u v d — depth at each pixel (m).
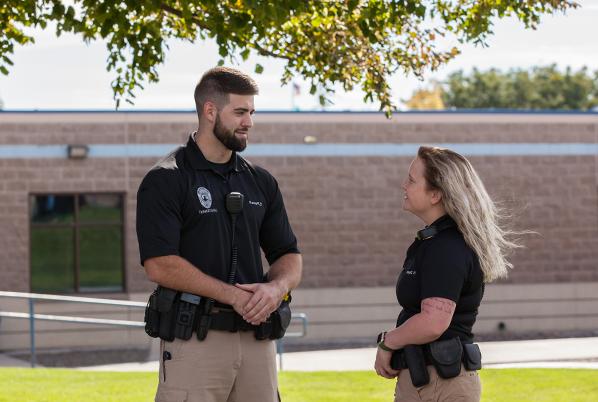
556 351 19.73
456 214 4.82
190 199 5.28
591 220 25.75
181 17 8.45
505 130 25.31
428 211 4.94
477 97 66.81
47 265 23.11
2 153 22.89
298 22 8.73
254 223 5.51
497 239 4.95
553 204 25.58
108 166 23.30
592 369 13.98
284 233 5.73
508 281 25.50
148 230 5.20
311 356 19.95
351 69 8.90
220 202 5.37
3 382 12.41
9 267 22.84
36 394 11.39
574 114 25.66
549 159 25.56
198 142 5.41
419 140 24.81
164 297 5.25
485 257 4.83
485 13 9.09
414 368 4.80
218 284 5.22
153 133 23.47
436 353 4.79
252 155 24.11
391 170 24.69
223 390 5.35
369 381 12.83
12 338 22.80
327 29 8.75
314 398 11.27
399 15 8.18
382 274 24.62
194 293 5.23
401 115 24.75
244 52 8.80
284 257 5.72
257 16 7.04
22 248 22.89
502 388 12.02
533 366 15.34
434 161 4.91
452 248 4.78
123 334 23.36
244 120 5.35
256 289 5.28
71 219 23.28
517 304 25.50
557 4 8.86
